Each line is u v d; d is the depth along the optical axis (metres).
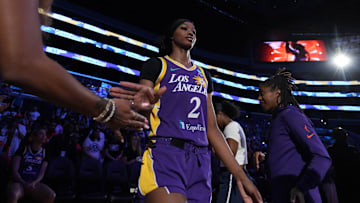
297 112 1.91
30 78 0.41
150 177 1.34
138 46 18.48
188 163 1.38
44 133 4.16
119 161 5.69
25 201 3.79
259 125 19.38
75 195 4.79
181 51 1.73
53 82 0.43
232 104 3.28
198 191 1.40
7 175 3.96
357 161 3.06
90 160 5.31
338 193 3.09
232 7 22.73
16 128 5.79
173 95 1.50
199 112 1.54
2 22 0.38
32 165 3.95
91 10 16.72
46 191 3.88
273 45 23.80
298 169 1.77
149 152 1.42
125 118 0.54
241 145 3.13
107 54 17.80
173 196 1.25
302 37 24.25
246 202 1.47
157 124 1.45
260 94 2.24
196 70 1.69
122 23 18.05
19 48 0.39
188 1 20.28
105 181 5.36
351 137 16.23
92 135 6.07
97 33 16.89
